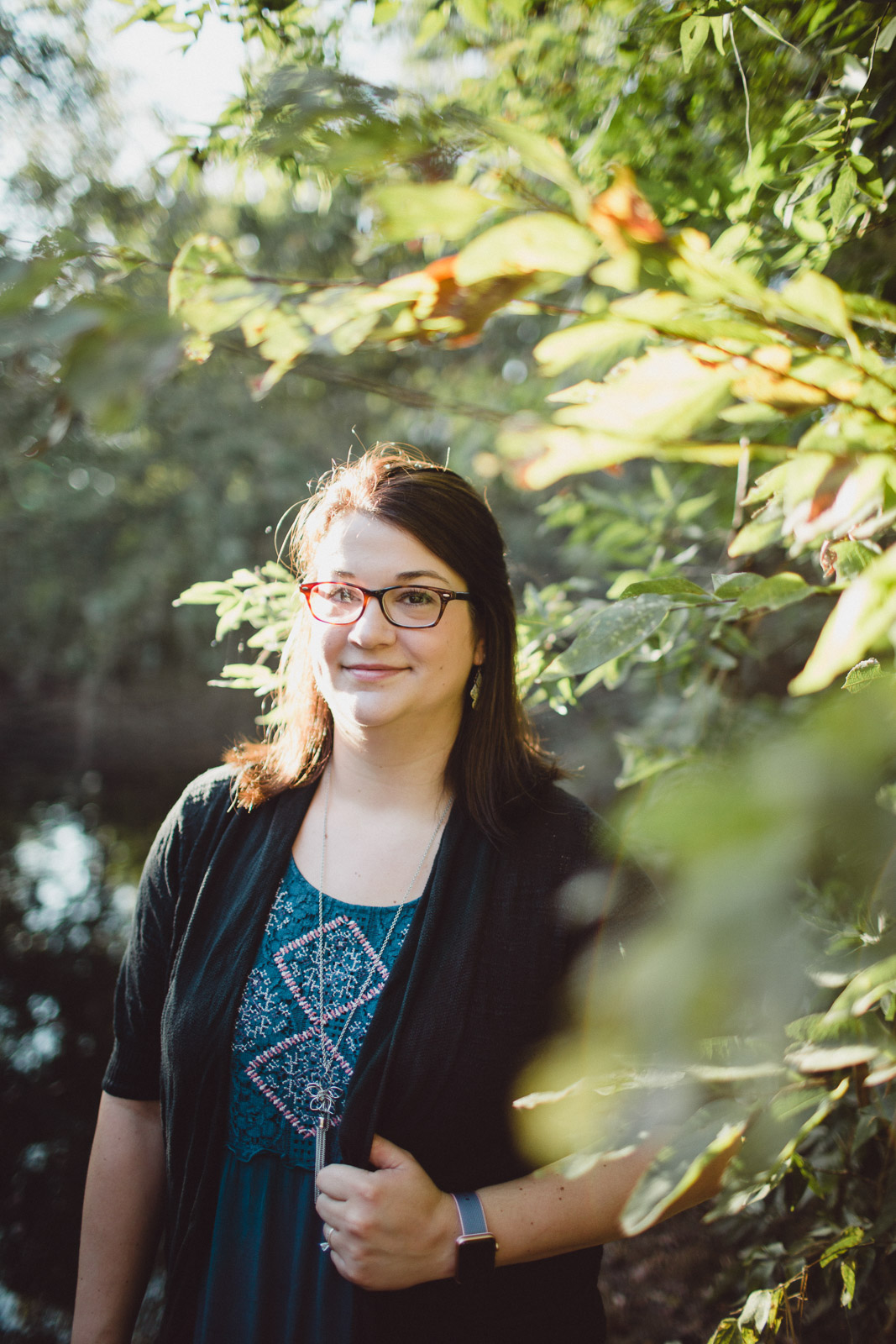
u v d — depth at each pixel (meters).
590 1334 1.18
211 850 1.30
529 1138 1.09
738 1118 0.46
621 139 1.29
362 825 1.26
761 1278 1.27
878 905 0.51
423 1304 1.06
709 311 0.44
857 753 0.30
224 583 1.52
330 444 10.16
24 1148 3.24
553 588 1.73
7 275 0.41
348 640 1.19
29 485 10.44
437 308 0.45
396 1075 1.10
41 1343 2.46
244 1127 1.16
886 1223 0.78
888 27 0.92
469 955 1.13
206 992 1.19
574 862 1.17
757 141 1.21
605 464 0.44
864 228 0.95
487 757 1.24
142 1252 1.30
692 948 0.30
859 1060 0.42
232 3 1.22
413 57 1.46
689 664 1.62
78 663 11.61
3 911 5.27
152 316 0.38
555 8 1.29
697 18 1.02
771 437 1.05
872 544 0.67
